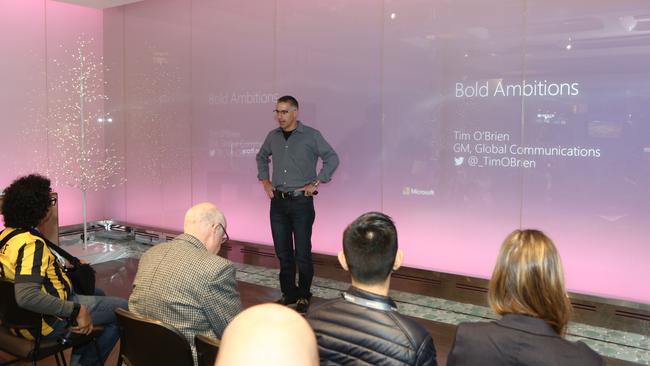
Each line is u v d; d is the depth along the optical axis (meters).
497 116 4.13
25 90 6.06
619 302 3.66
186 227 2.32
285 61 5.25
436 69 4.39
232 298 2.15
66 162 6.51
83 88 6.64
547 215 3.97
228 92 5.73
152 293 2.11
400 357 1.47
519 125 4.04
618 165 3.67
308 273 4.28
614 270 3.73
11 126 5.95
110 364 3.20
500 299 1.50
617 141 3.66
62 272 2.68
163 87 6.29
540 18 3.89
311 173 4.28
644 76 3.54
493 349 1.38
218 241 2.37
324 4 4.94
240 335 0.74
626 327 3.65
